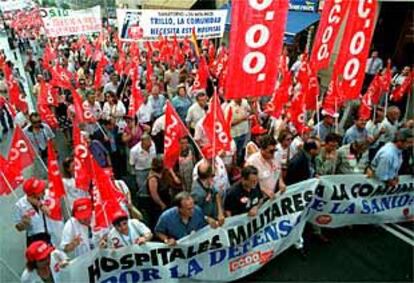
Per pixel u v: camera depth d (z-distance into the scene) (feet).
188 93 38.29
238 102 28.19
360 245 21.93
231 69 18.37
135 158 24.36
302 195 20.53
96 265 16.74
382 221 23.03
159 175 21.38
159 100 33.68
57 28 59.62
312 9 55.36
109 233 17.03
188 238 17.74
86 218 16.89
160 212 21.57
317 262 20.70
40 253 15.14
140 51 63.67
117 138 31.27
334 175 21.79
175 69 46.75
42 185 18.37
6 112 44.11
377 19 46.57
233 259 18.99
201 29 49.90
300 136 24.94
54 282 15.81
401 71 41.96
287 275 19.85
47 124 33.42
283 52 40.32
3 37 107.14
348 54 23.77
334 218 22.34
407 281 19.38
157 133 28.43
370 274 19.88
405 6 45.78
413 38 45.16
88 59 67.72
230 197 18.99
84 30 61.21
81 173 19.77
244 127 28.58
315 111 28.43
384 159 21.45
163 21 49.14
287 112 27.55
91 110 30.81
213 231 18.24
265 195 19.71
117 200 17.21
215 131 21.26
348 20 23.16
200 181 19.70
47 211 18.33
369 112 28.68
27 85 61.00
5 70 40.65
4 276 20.88
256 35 18.25
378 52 48.52
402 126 27.20
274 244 20.01
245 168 18.48
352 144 23.58
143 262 17.48
